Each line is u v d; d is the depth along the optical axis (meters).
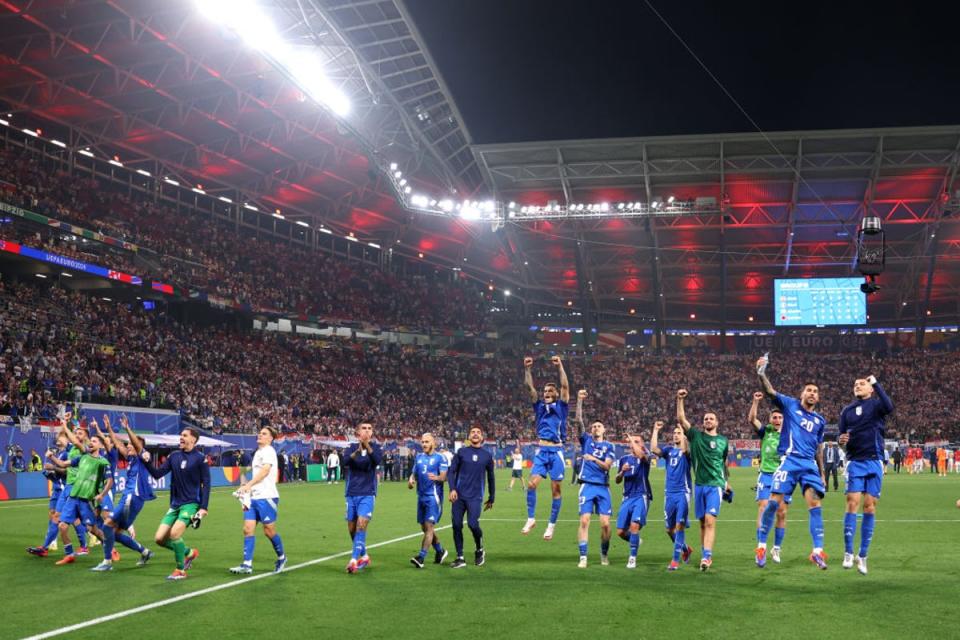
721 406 76.62
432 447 13.39
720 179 63.88
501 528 19.89
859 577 11.64
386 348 74.38
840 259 76.56
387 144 57.69
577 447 42.44
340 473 50.22
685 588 10.84
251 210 70.69
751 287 84.12
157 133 55.34
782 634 8.16
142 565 13.41
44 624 8.83
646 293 86.25
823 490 12.38
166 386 48.50
